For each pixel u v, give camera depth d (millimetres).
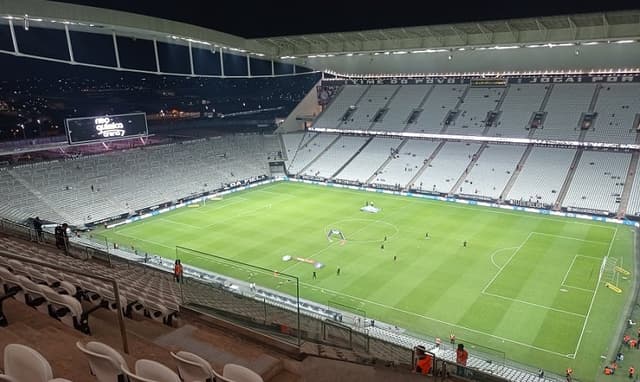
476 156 74750
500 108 79750
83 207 59781
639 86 71188
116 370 6004
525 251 46656
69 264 20922
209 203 68500
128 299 15914
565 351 29750
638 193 58469
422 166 76438
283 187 78312
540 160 69438
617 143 65875
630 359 28656
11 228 29078
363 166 80875
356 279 41125
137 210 63156
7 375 5605
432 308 35656
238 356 9828
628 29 48219
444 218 58500
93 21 44688
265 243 50812
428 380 12398
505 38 54750
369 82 97750
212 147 83875
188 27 52875
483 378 14914
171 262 44156
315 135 93938
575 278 40188
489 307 35594
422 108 87375
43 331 8711
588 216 57750
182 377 7152
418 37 59219
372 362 13312
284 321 15188
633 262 43375
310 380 11242
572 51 70438
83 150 76750
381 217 59500
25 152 66500
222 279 34719
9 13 39750
